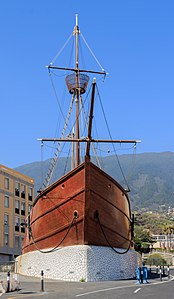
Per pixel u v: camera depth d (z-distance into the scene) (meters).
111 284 29.97
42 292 25.50
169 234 165.62
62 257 33.81
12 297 22.70
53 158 42.09
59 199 34.72
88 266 32.50
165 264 89.25
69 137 41.44
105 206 34.34
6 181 71.31
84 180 32.31
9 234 70.44
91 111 33.47
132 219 41.25
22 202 75.56
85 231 32.59
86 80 42.25
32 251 39.62
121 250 36.94
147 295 22.19
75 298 21.36
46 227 36.47
